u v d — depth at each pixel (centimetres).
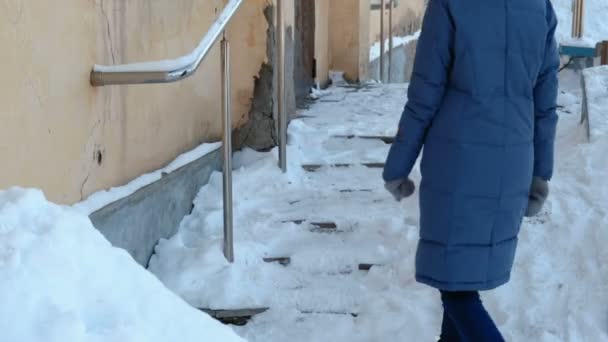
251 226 467
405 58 1266
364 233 461
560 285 397
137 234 409
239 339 217
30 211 209
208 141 551
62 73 339
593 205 468
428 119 301
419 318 386
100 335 182
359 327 389
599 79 619
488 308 387
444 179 297
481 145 295
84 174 362
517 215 304
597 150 537
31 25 313
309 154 579
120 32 397
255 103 594
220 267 423
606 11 1692
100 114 377
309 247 447
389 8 1040
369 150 583
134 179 420
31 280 182
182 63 366
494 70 294
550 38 311
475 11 292
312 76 841
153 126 448
